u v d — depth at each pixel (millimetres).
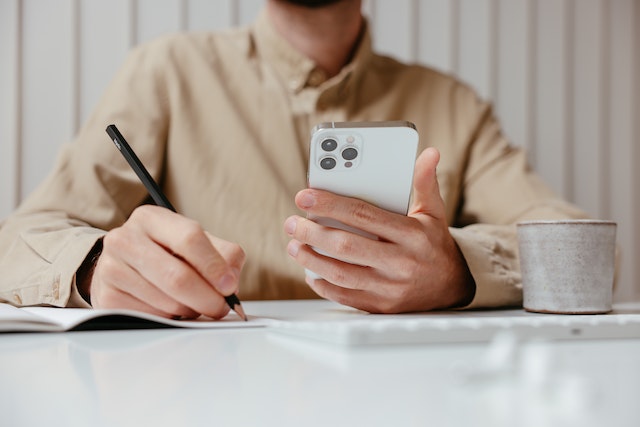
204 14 1610
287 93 1254
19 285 750
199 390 283
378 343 417
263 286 1136
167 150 1214
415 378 306
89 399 265
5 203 1509
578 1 1827
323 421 224
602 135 1838
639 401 248
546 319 491
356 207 640
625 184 1855
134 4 1567
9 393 279
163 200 659
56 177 1060
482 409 238
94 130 1159
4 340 473
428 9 1721
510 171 1284
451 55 1729
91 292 696
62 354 398
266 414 235
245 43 1294
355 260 677
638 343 445
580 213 1146
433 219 735
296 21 1243
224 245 662
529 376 269
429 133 1314
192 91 1232
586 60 1834
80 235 772
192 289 592
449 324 434
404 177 623
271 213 1168
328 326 430
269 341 463
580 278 677
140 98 1201
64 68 1536
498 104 1770
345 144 587
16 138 1509
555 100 1807
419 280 715
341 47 1272
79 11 1543
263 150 1216
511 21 1772
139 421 227
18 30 1512
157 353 401
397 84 1332
